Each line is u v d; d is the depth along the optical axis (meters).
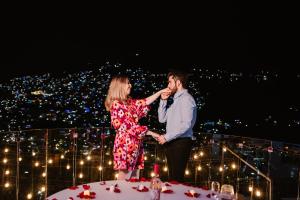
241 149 4.14
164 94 3.63
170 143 3.56
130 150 3.17
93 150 4.55
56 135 4.32
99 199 2.05
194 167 4.61
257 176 3.88
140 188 2.26
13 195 4.12
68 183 4.41
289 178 3.62
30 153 4.20
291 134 7.54
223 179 4.41
